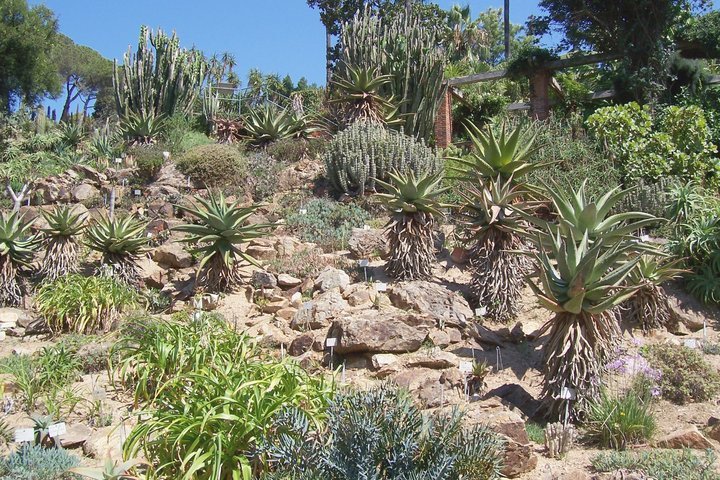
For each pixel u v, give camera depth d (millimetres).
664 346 6645
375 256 9602
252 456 4352
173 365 5875
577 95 17516
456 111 19500
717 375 6441
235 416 4387
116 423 5598
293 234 10758
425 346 7117
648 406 5660
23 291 9734
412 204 8609
